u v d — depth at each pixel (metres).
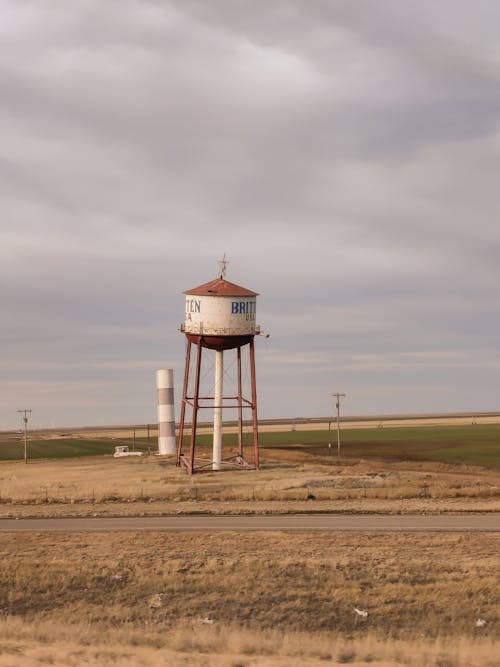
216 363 109.38
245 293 106.50
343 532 59.12
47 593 46.38
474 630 39.88
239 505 72.81
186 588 46.97
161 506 73.31
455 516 65.44
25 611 43.66
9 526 63.72
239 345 108.06
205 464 119.25
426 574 48.50
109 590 47.03
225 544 56.03
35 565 51.25
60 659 30.48
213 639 35.56
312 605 43.91
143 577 48.62
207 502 76.00
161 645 34.94
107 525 63.38
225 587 46.88
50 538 58.66
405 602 44.16
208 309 105.50
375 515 66.25
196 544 56.12
